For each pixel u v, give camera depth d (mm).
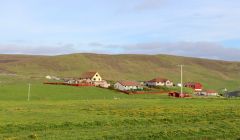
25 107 74125
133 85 183125
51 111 62406
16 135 34938
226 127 41125
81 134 35156
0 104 84938
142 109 68312
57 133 35875
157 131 36719
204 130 38062
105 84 189375
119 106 77875
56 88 154000
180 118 49844
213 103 90625
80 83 184000
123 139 33125
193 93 190125
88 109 69250
